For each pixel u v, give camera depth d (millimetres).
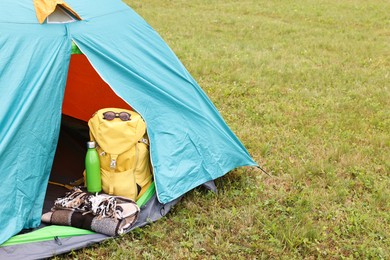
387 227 4262
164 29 12539
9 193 3525
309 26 13938
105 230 3787
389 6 17297
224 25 13648
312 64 9836
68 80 5520
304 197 4660
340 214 4438
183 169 4352
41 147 3727
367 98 7750
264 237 4043
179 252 3779
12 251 3479
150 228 4004
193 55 10086
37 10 3992
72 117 5855
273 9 16562
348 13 16000
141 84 4289
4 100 3619
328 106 7355
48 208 4234
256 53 10531
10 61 3719
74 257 3633
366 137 6285
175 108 4453
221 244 3910
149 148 4258
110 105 5590
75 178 4797
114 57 4191
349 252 3924
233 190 4676
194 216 4254
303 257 3852
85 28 4160
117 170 4086
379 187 4922
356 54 10727
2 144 3506
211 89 7910
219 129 4781
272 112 6988
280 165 5352
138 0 17219
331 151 5711
